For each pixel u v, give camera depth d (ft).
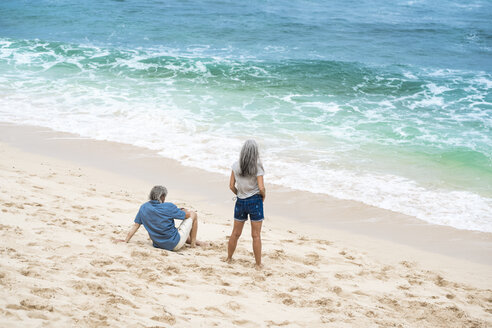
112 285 15.35
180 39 80.28
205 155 39.09
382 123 47.39
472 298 19.94
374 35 88.38
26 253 17.28
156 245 20.83
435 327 16.47
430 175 36.86
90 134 42.47
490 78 63.77
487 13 110.32
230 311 15.35
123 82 57.77
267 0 116.98
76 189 30.17
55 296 13.51
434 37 88.22
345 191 33.96
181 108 49.67
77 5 103.96
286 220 29.94
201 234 24.70
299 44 80.28
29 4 103.86
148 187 33.27
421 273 22.75
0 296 12.66
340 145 41.93
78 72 60.95
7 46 70.28
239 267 20.21
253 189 19.69
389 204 32.35
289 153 39.96
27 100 50.21
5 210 22.44
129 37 80.53
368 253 25.59
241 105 51.39
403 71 66.74
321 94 56.08
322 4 115.34
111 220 24.63
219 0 114.52
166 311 14.14
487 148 41.75
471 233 28.91
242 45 78.13
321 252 24.07
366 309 17.12
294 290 18.33
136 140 41.60
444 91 58.13
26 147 39.19
